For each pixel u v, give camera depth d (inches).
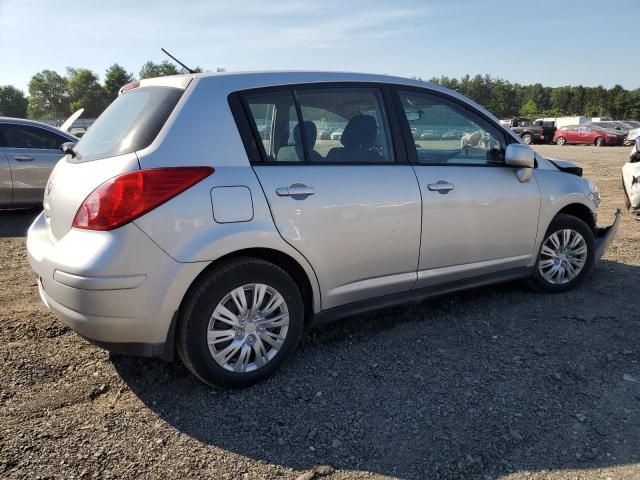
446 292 153.4
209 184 110.7
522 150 153.2
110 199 104.0
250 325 119.0
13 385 120.3
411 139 143.3
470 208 148.9
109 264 102.8
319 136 129.3
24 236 271.7
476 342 144.6
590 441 102.7
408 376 126.9
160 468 94.9
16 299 174.1
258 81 124.3
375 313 163.0
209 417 110.3
